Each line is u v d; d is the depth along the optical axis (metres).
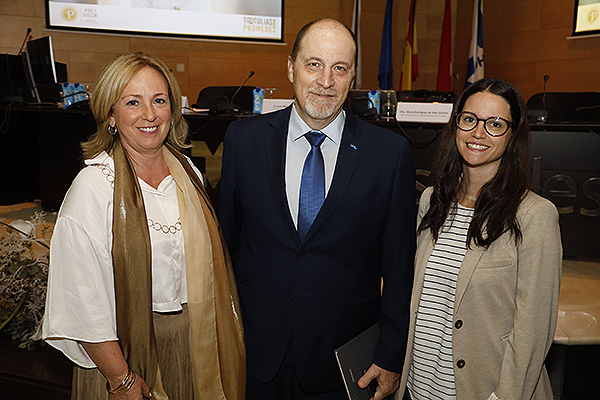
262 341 1.51
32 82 4.35
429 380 1.47
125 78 1.32
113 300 1.32
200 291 1.44
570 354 2.27
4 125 4.42
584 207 3.27
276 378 1.54
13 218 4.03
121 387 1.30
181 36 7.27
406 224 1.49
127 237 1.30
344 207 1.45
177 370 1.45
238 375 1.53
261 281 1.50
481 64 6.71
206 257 1.45
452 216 1.48
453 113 1.50
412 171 1.51
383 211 1.48
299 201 1.48
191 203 1.45
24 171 4.66
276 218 1.47
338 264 1.47
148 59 1.39
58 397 1.87
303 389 1.51
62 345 1.32
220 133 3.68
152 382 1.35
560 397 2.27
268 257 1.49
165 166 1.48
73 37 7.07
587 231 3.29
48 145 4.18
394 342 1.48
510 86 1.40
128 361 1.32
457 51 8.01
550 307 1.32
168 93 1.43
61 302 1.25
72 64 7.12
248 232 1.54
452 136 1.50
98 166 1.34
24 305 2.21
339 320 1.49
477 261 1.38
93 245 1.27
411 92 4.21
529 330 1.30
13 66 4.35
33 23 7.01
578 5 6.16
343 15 7.99
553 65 6.56
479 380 1.37
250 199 1.50
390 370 1.48
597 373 2.29
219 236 1.52
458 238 1.45
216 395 1.51
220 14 7.34
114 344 1.30
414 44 7.72
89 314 1.25
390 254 1.50
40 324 2.09
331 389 1.53
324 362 1.50
